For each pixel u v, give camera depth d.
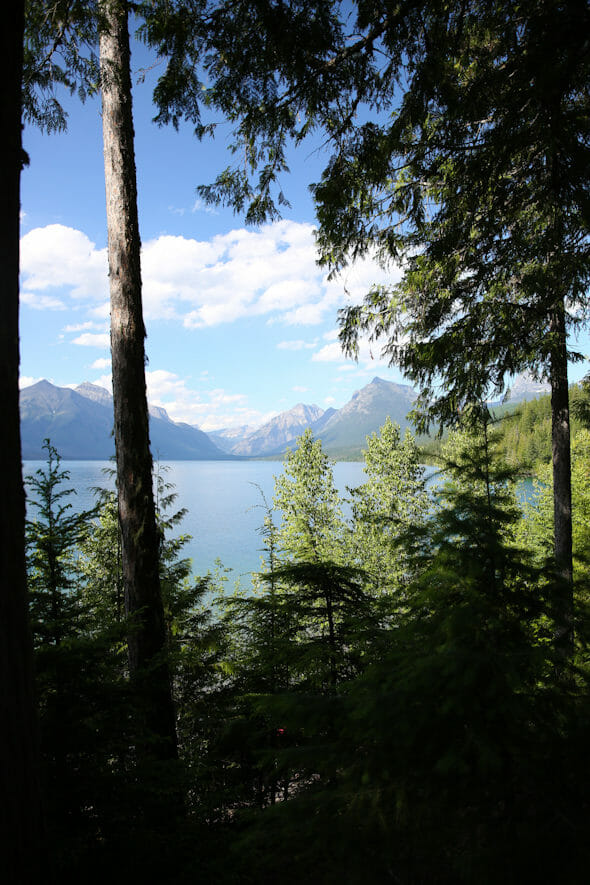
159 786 3.28
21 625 2.04
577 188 4.18
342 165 4.41
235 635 7.07
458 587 2.28
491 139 4.14
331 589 5.43
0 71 1.95
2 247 1.98
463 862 1.50
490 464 2.69
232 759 5.35
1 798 1.94
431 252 5.22
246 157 4.59
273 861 1.77
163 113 3.91
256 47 3.53
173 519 8.52
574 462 16.00
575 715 1.85
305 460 20.27
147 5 3.63
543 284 5.18
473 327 5.90
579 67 3.47
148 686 4.25
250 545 75.50
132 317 5.62
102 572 8.09
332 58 3.66
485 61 4.16
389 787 1.73
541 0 3.34
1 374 1.99
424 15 3.46
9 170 2.00
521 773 1.67
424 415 6.57
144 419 5.68
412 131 4.40
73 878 2.71
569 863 1.44
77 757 3.07
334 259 5.97
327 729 2.14
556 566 2.35
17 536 2.04
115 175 5.61
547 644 2.12
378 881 1.53
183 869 2.93
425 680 1.78
